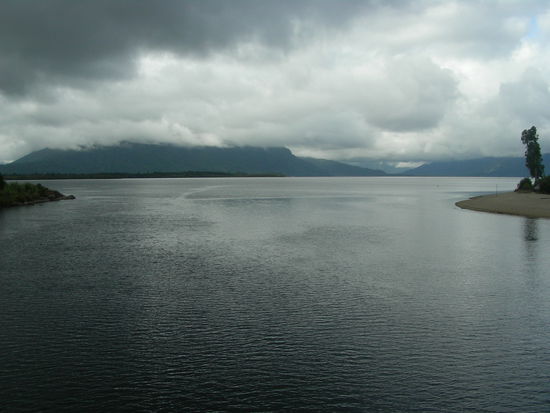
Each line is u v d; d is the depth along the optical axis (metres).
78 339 20.06
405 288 27.75
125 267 33.59
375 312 23.41
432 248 41.25
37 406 15.03
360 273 31.58
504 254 38.19
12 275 31.02
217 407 14.98
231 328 21.27
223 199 121.31
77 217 71.06
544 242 44.12
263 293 26.73
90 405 15.09
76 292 26.94
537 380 16.48
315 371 17.17
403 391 15.82
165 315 22.98
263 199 121.44
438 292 26.89
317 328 21.25
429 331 20.88
